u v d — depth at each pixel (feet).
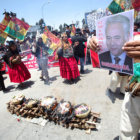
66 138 7.17
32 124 8.63
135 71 3.78
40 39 15.69
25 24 14.49
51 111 8.38
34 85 15.31
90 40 4.07
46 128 8.07
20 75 14.76
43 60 15.35
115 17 3.10
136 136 4.54
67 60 13.91
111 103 9.57
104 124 7.73
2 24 14.16
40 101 9.61
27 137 7.65
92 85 12.91
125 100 4.44
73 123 7.84
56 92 12.53
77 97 11.04
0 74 14.34
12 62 14.11
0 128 8.70
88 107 8.00
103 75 15.15
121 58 3.28
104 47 3.67
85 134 7.24
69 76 14.08
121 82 10.12
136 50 2.63
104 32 3.51
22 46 41.11
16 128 8.48
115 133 7.03
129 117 4.29
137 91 3.76
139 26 4.91
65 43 13.71
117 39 3.20
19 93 13.78
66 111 7.80
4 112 10.44
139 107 3.98
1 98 13.33
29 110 9.34
